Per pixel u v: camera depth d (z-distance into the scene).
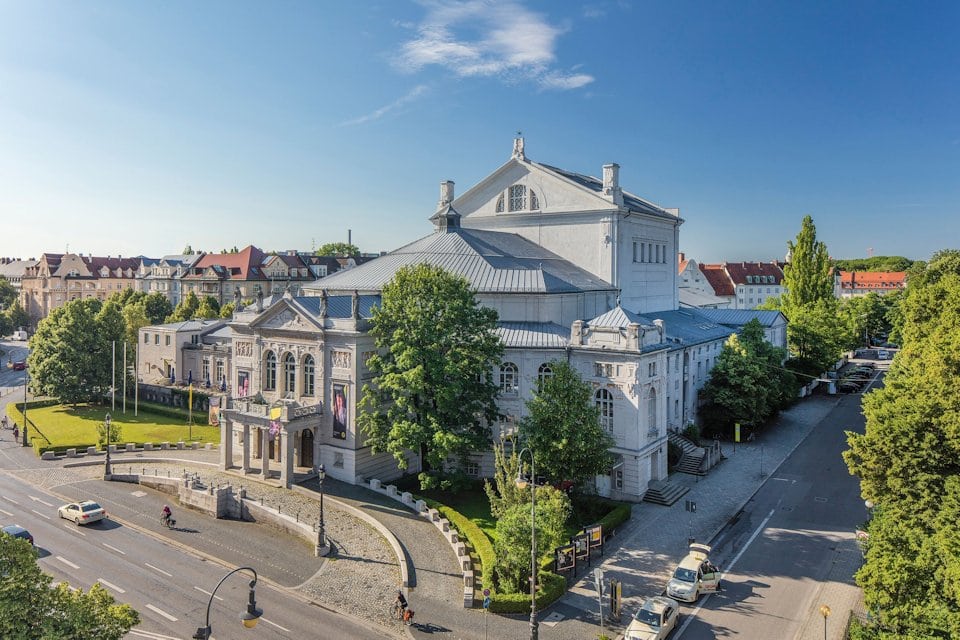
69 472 66.00
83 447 73.44
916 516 34.53
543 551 39.50
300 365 62.44
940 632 26.97
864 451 37.66
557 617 38.62
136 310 119.25
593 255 79.81
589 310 74.50
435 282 55.72
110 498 58.22
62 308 96.06
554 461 50.38
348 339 58.75
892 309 164.12
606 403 59.00
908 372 55.34
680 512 55.09
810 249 128.00
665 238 92.56
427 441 53.03
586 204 79.50
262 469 60.22
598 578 36.19
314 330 60.41
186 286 167.12
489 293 66.94
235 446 67.94
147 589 41.09
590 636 36.59
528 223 84.75
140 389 101.38
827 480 63.16
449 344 55.56
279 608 39.06
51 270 192.75
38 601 23.94
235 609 38.81
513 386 62.94
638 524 52.50
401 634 36.41
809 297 128.00
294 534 50.09
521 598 38.94
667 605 36.97
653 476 60.94
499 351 57.09
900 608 28.73
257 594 40.81
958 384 37.50
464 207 89.94
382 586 41.81
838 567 44.88
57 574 42.72
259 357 65.00
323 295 59.94
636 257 84.44
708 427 78.38
